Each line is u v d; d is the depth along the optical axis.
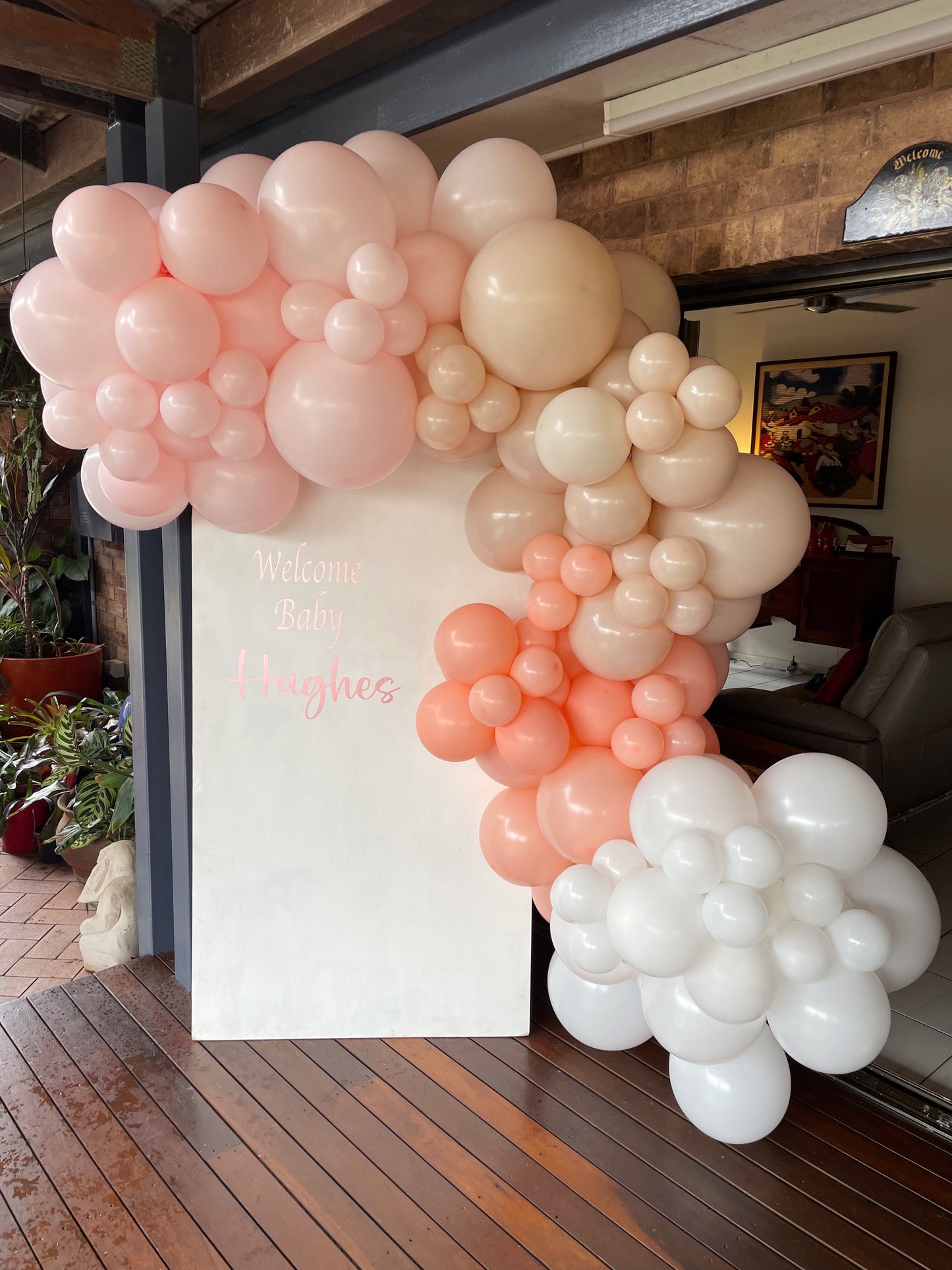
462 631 2.08
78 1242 1.90
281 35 2.22
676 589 1.89
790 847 1.82
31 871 4.32
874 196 2.17
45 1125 2.22
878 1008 1.79
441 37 2.33
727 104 2.32
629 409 1.78
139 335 1.70
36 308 1.78
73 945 3.62
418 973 2.52
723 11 1.74
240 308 1.84
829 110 2.25
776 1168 2.12
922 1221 1.98
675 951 1.72
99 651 5.68
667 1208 1.99
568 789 2.04
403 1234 1.92
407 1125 2.22
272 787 2.44
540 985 2.82
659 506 1.97
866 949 1.75
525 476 1.99
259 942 2.50
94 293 1.77
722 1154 2.15
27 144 3.80
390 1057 2.47
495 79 2.21
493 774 2.23
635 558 1.93
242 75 2.36
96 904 3.74
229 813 2.44
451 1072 2.41
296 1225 1.94
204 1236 1.91
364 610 2.41
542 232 1.79
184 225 1.68
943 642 3.55
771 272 2.54
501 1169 2.09
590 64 1.99
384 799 2.46
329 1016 2.53
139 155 2.67
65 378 1.85
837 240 2.27
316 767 2.44
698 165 2.56
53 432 1.93
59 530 6.34
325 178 1.75
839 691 3.68
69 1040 2.54
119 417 1.82
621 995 2.24
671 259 2.66
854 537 4.57
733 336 4.26
